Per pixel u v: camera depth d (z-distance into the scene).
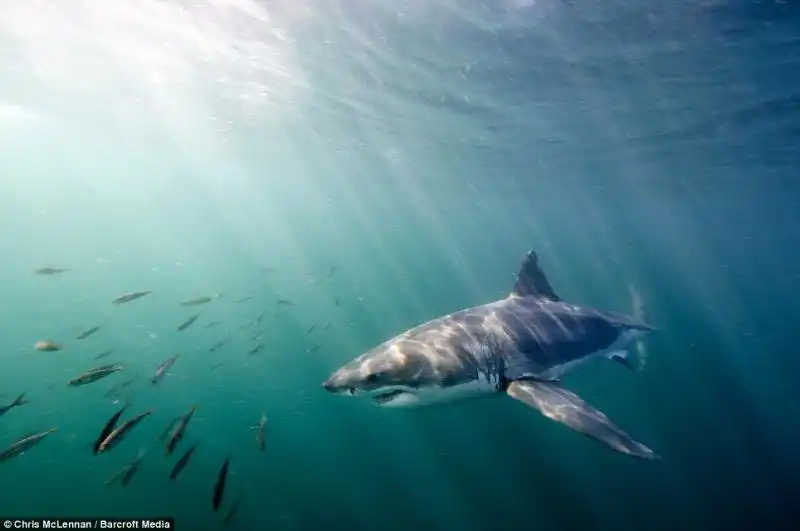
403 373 6.13
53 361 27.17
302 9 12.80
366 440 16.25
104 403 18.28
